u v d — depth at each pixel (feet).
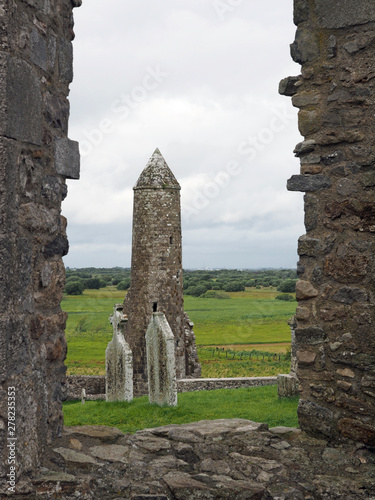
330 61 16.96
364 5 16.34
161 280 86.84
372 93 16.38
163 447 16.30
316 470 15.47
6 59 12.64
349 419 16.38
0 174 12.54
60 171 16.01
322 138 17.11
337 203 16.89
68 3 16.72
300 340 17.34
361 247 16.46
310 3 17.22
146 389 84.79
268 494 14.35
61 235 16.22
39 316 14.47
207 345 115.85
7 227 12.69
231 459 15.88
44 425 14.66
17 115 13.10
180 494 14.19
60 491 13.47
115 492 14.12
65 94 16.61
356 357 16.33
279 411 39.47
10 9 12.81
